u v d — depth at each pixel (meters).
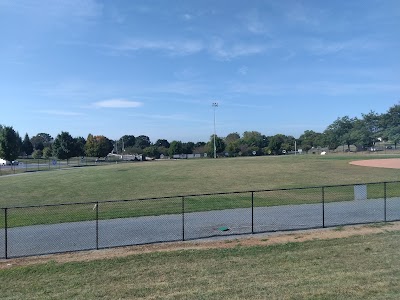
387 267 10.52
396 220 17.92
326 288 8.98
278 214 20.53
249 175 44.25
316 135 166.88
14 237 17.08
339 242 13.87
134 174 50.66
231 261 11.95
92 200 28.58
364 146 129.38
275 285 9.38
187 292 9.20
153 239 16.02
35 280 10.96
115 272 11.34
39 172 65.25
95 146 126.75
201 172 50.09
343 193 27.91
